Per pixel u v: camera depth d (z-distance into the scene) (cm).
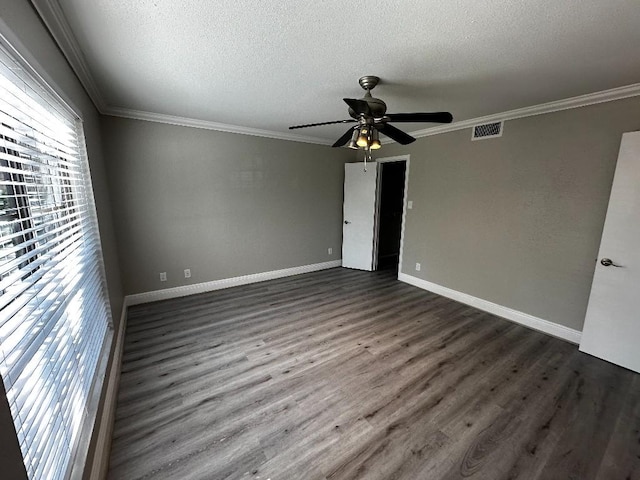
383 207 591
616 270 230
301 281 443
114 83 227
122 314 288
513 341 270
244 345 256
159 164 336
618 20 141
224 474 139
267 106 289
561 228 271
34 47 115
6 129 96
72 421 115
